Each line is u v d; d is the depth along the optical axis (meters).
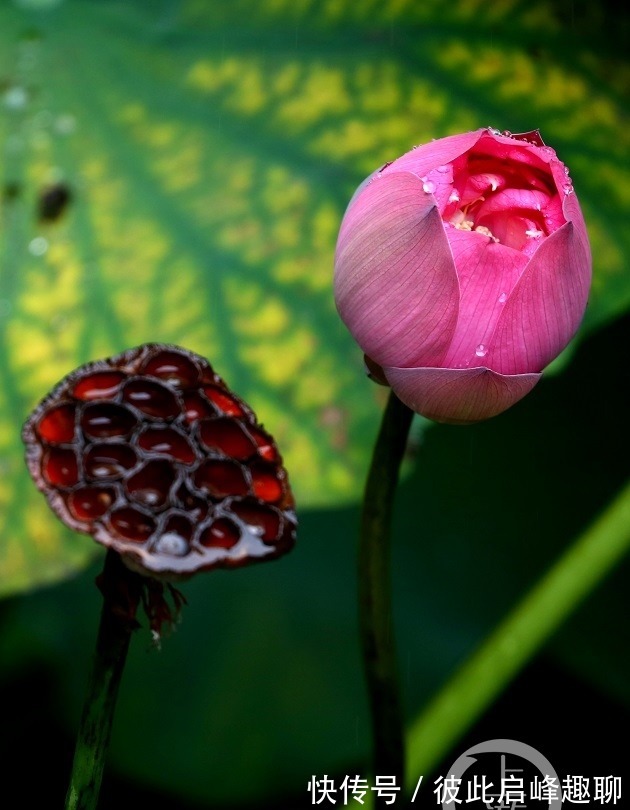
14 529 1.11
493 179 0.93
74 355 1.14
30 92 1.18
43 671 1.18
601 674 1.18
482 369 0.92
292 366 1.13
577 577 1.08
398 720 0.98
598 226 1.18
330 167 1.17
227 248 1.16
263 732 1.18
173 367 0.89
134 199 1.17
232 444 0.88
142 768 1.17
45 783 1.16
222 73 1.20
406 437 0.96
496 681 1.07
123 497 0.87
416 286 0.92
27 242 1.15
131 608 0.88
